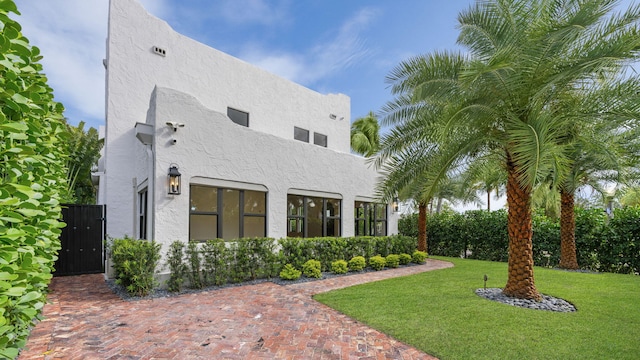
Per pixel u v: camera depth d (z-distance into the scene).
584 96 6.90
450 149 7.48
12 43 2.63
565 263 12.12
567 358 4.14
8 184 2.51
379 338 4.81
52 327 5.05
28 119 3.07
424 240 15.66
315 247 10.51
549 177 10.94
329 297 7.05
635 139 9.96
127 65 10.42
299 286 8.34
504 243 15.03
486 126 7.33
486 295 7.43
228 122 9.34
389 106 8.67
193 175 8.48
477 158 8.54
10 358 2.46
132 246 7.26
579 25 5.67
